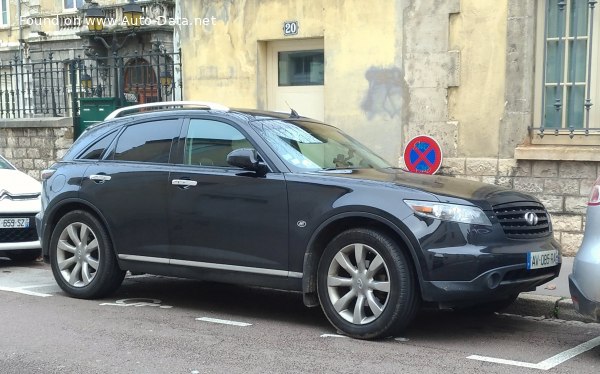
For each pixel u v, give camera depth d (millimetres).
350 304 5906
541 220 6152
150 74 14938
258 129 6473
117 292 7832
